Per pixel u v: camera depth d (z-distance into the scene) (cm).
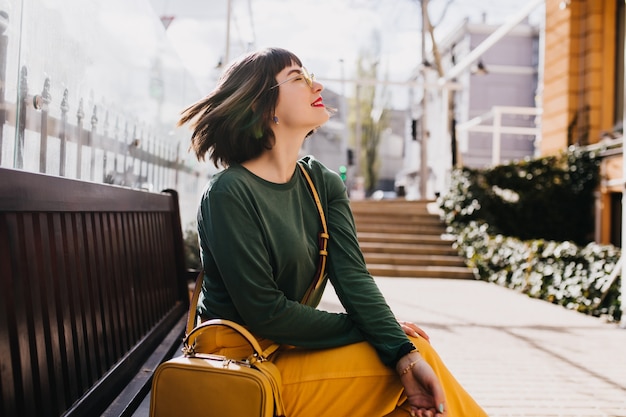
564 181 1148
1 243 131
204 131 169
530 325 529
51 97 233
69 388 165
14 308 134
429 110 3284
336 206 177
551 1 1265
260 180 162
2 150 194
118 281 222
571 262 680
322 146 3928
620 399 309
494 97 2800
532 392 319
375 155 3888
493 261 897
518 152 2823
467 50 2778
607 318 565
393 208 1253
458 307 627
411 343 146
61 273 165
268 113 164
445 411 135
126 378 212
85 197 182
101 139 299
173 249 356
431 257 1006
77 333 174
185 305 360
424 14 1482
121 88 335
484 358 396
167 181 477
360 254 170
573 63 1191
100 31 294
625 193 536
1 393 126
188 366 137
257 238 151
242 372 134
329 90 1848
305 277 166
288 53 172
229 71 172
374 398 149
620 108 1115
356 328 157
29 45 211
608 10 1137
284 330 150
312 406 150
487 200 1137
